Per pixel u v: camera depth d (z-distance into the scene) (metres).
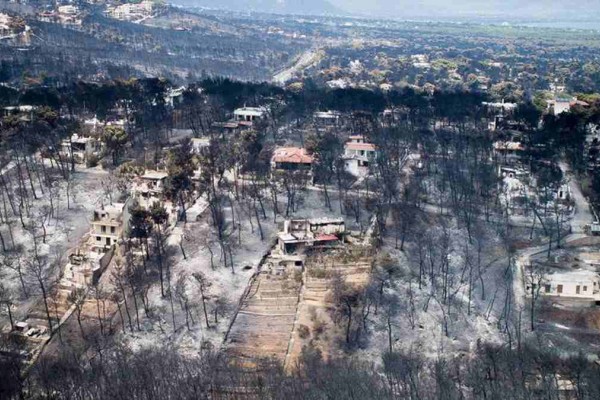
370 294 197.75
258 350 178.75
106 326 186.75
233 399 151.38
